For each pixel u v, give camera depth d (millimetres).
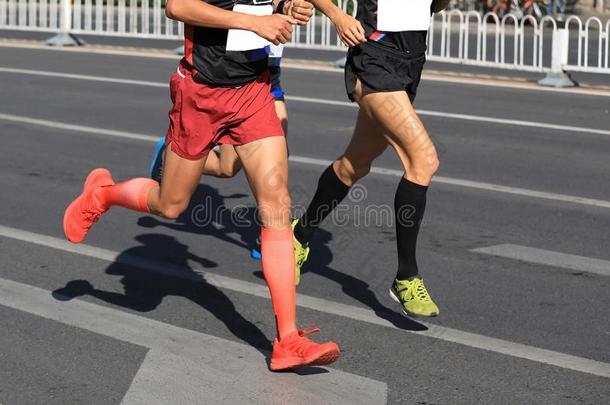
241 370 10422
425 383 10141
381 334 11500
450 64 37719
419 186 11219
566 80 33031
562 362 10711
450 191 18656
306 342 9984
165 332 11508
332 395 9828
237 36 9898
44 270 13773
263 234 10188
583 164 21125
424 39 11352
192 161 10398
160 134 24094
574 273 13883
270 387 9992
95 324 11727
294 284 10164
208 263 14273
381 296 12867
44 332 11445
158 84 32188
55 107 27578
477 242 15391
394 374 10367
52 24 48125
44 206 17344
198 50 9992
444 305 12531
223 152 13922
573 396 9852
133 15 48156
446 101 29328
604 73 35781
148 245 15133
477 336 11461
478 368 10531
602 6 57406
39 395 9828
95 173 11750
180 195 10695
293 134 24141
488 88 32062
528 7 52594
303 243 12883
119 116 26344
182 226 16281
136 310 12242
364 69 11258
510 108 28266
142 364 10562
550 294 12992
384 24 11125
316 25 49875
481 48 42531
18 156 21391
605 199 18203
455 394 9891
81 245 15055
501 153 22156
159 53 40875
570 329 11719
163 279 13492
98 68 35812
